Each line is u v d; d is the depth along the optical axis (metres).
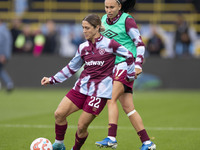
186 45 64.12
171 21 76.62
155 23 76.69
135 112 20.73
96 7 79.31
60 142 19.86
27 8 79.94
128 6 21.86
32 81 62.00
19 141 24.09
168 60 60.84
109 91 18.66
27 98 48.56
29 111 37.88
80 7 79.38
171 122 32.16
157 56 62.31
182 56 63.94
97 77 18.59
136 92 58.03
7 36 53.53
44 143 19.47
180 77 60.94
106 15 21.67
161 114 36.59
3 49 53.56
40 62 61.72
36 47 65.62
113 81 20.62
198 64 60.75
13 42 66.19
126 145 23.56
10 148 22.16
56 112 18.94
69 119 30.72
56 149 20.06
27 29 66.62
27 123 30.95
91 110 18.45
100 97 18.48
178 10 77.31
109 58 18.64
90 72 18.67
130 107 20.72
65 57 61.53
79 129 18.89
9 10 80.25
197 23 75.25
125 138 25.62
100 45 18.58
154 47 64.06
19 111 37.94
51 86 61.28
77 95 18.77
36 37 65.69
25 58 62.03
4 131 27.50
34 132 27.09
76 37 69.12
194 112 38.06
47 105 42.22
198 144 23.84
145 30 74.56
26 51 65.94
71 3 79.44
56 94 53.38
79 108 18.94
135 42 20.70
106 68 18.61
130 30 20.69
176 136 26.42
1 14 79.25
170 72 60.84
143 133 20.50
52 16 78.88
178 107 41.59
